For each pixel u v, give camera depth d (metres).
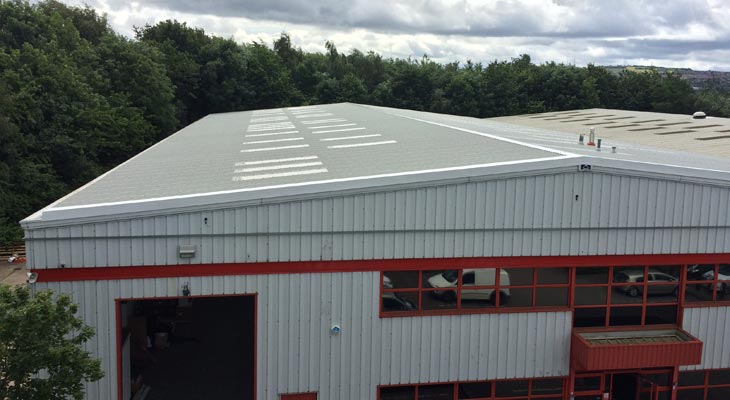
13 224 37.06
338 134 29.86
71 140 41.88
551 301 16.45
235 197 14.52
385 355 15.77
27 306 10.87
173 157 25.75
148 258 14.40
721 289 17.41
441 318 15.88
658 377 17.17
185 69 71.94
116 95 51.62
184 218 14.43
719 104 100.69
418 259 15.59
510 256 16.02
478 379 16.30
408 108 89.12
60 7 70.69
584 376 17.05
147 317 21.83
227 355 21.34
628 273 16.78
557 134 36.38
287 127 37.53
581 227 16.20
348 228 15.12
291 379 15.45
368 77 103.94
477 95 89.44
